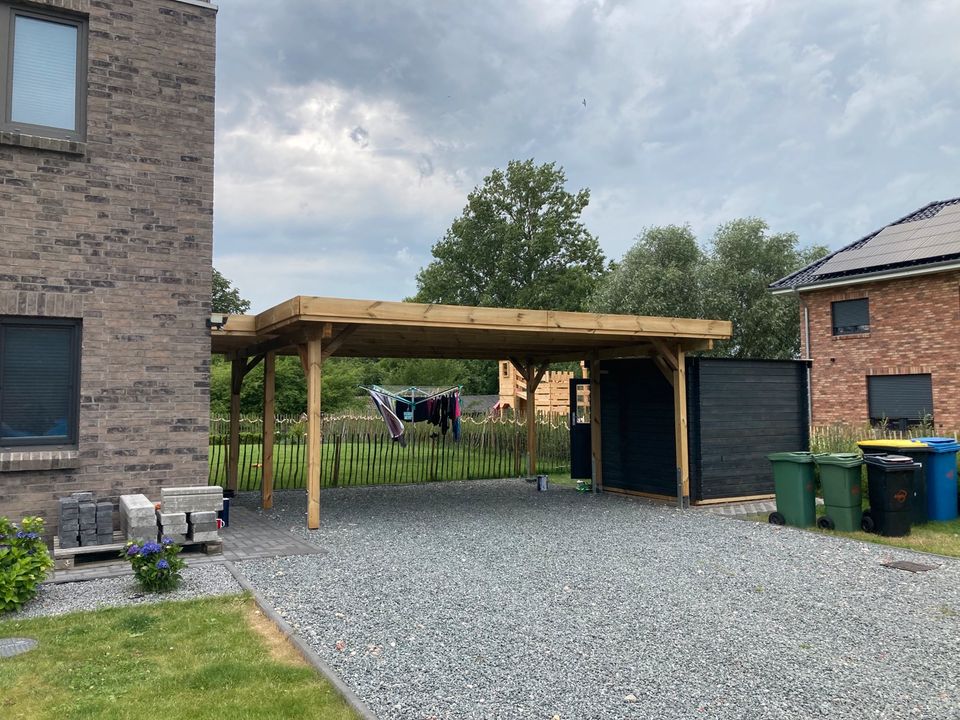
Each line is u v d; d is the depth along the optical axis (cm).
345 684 422
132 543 654
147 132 809
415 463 1836
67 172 766
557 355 1503
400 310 908
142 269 802
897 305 1948
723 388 1207
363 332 1064
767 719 383
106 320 780
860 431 1511
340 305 871
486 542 862
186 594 614
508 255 4353
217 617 545
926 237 1988
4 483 725
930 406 1881
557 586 657
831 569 732
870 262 2003
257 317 1008
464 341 1218
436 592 631
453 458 1833
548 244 4306
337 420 2028
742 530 953
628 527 972
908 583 678
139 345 796
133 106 803
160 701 391
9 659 452
